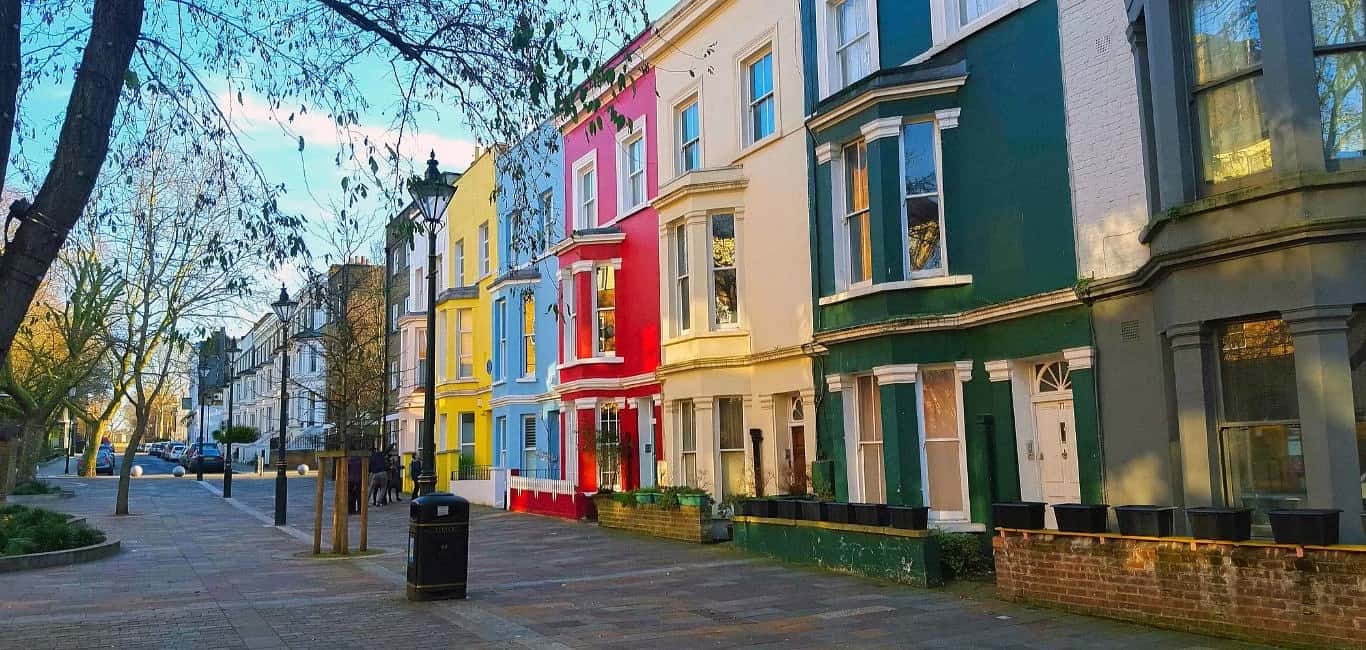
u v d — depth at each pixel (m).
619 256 22.66
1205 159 9.73
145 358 26.45
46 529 15.61
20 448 34.72
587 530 19.73
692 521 16.62
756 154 18.31
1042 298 12.17
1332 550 7.40
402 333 37.44
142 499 31.19
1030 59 12.84
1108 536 9.10
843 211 15.45
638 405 21.80
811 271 16.39
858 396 15.14
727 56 19.28
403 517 24.58
